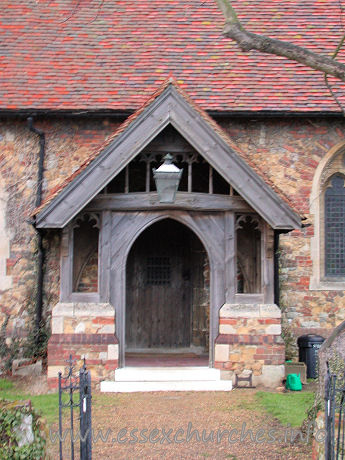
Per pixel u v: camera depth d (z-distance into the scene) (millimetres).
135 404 9500
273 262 10812
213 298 10859
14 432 6379
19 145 12398
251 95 12383
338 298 12414
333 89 12516
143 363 11445
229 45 13422
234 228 10859
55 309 10570
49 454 6887
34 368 11695
